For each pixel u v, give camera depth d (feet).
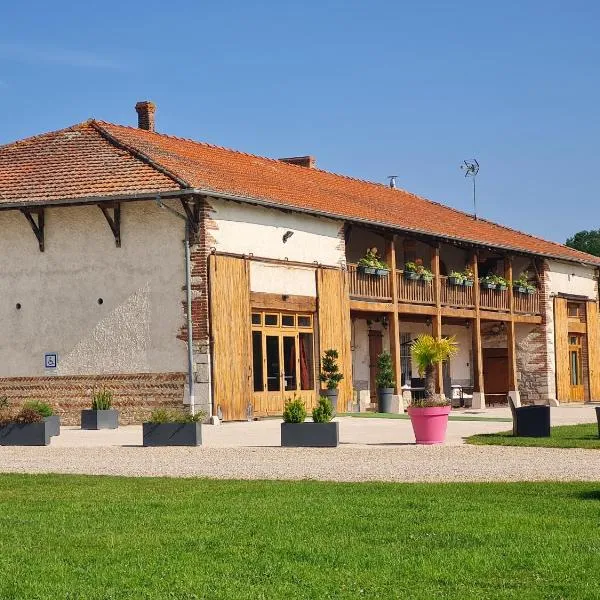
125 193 84.43
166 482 47.80
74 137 96.58
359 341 114.32
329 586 27.91
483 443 64.18
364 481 47.14
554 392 135.44
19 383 89.92
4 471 54.08
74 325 88.43
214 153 106.01
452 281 116.67
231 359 86.33
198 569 29.99
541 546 32.19
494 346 135.54
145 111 109.29
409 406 65.05
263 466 54.24
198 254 84.64
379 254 117.19
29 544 33.88
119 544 33.58
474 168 141.59
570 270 141.90
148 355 85.97
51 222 89.45
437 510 38.47
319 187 111.96
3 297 90.74
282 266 93.04
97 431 80.79
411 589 27.55
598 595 26.71
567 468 50.65
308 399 95.91
